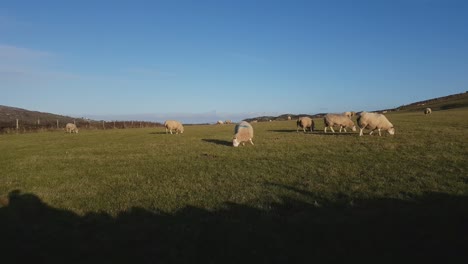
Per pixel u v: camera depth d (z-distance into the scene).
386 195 12.27
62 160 24.83
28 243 9.74
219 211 11.63
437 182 13.57
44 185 16.83
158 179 16.98
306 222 10.20
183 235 9.73
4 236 10.27
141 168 20.23
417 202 11.37
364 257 8.01
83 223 11.17
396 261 7.77
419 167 16.39
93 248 9.25
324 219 10.34
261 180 15.57
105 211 12.23
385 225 9.59
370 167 16.98
